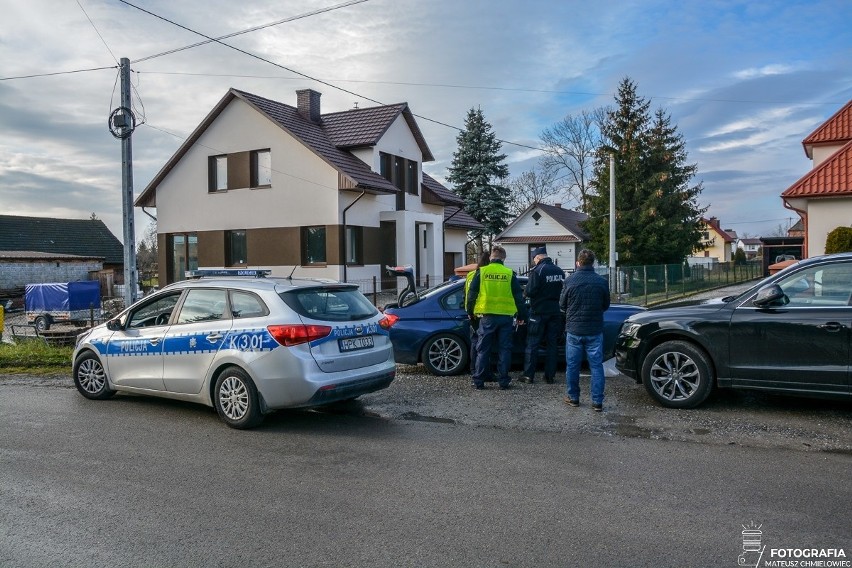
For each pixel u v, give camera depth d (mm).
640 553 3602
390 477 4945
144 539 3873
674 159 34812
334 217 21984
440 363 9148
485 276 8047
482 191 40438
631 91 34750
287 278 7172
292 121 23875
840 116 22125
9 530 4023
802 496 4398
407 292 10961
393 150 25078
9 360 11266
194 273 7977
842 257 6293
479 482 4793
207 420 6887
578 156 51625
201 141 24656
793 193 16688
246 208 23766
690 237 35000
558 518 4098
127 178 13375
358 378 6586
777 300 6395
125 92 13500
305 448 5770
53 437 6227
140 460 5457
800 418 6398
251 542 3814
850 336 5992
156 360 7168
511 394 7785
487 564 3504
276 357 6223
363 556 3615
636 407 6992
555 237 43719
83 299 22859
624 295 22312
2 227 42750
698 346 6824
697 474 4879
